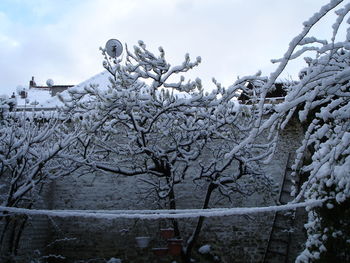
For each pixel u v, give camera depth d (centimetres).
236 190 1040
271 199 1110
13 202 714
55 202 1232
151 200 1178
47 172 873
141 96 874
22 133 855
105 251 1175
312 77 336
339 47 342
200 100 877
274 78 303
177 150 937
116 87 872
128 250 1161
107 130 927
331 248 453
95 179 1233
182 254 946
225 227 1128
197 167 1185
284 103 345
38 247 1156
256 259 1084
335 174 451
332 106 381
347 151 410
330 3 285
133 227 1096
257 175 1083
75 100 907
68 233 1209
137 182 1212
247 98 1162
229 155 330
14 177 745
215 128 937
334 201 457
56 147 750
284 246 1052
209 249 1112
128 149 966
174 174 934
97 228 1197
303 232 1038
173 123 942
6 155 754
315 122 398
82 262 1170
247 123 985
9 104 966
